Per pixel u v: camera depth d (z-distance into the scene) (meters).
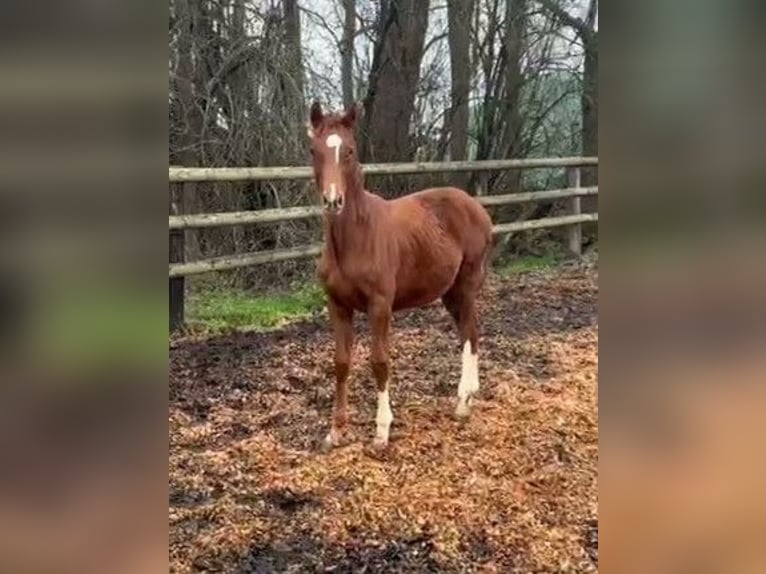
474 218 3.90
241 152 7.35
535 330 5.53
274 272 6.89
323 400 4.00
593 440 3.49
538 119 9.93
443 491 3.00
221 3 7.54
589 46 9.59
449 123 9.40
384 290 3.30
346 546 2.66
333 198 2.94
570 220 8.67
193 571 2.48
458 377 4.36
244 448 3.36
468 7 9.25
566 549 2.62
